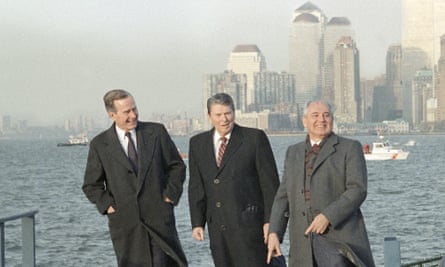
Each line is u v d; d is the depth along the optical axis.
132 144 7.42
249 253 7.36
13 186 78.81
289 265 6.81
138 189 7.28
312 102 6.80
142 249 7.28
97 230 38.47
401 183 75.88
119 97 7.34
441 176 84.44
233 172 7.40
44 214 48.62
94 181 7.46
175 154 7.54
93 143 7.46
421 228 38.62
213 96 7.51
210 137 7.56
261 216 7.46
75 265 29.02
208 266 25.45
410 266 9.79
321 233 6.61
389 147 125.94
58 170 110.69
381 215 45.88
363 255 6.61
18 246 31.56
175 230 7.46
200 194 7.56
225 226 7.39
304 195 6.70
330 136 6.77
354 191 6.55
